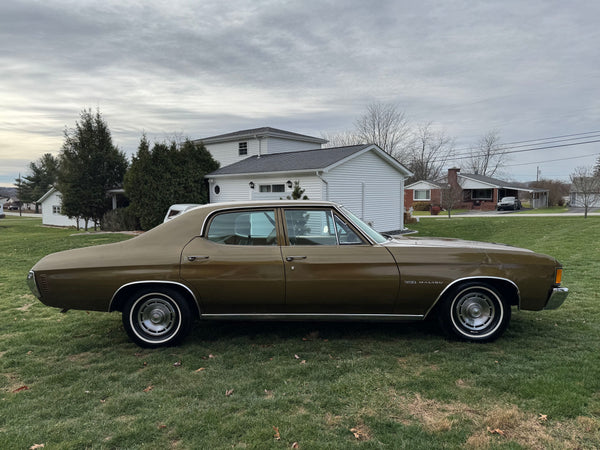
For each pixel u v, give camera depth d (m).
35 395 3.33
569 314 5.32
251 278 4.11
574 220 23.31
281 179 18.52
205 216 4.37
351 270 4.11
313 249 4.21
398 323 5.04
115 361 4.00
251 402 3.15
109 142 26.75
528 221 23.84
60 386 3.50
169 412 3.01
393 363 3.83
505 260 4.19
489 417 2.83
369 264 4.12
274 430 2.75
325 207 4.38
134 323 4.31
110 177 26.33
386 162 20.62
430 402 3.10
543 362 3.75
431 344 4.27
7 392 3.41
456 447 2.53
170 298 4.26
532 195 48.78
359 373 3.62
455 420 2.84
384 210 20.72
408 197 48.72
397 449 2.52
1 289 7.70
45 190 76.31
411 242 4.51
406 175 21.73
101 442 2.64
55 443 2.63
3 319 5.64
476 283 4.20
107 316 5.72
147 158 20.41
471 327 4.32
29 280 4.17
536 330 4.68
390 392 3.27
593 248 11.65
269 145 25.73
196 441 2.64
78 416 2.99
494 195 45.81
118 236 19.41
